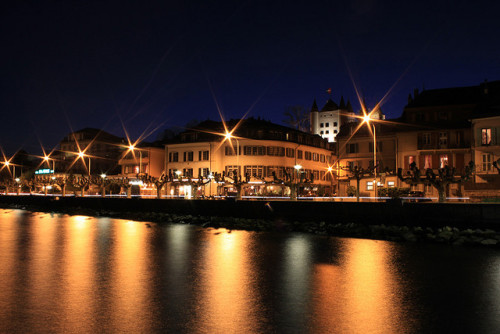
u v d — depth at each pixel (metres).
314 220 23.42
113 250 15.15
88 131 99.69
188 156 68.62
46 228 24.34
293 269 11.52
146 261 12.78
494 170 43.72
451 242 17.03
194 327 6.61
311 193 62.12
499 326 6.71
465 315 7.29
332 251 14.98
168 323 6.81
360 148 62.53
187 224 27.17
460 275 10.75
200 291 8.96
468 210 18.62
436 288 9.30
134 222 29.02
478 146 44.38
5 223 28.28
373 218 21.36
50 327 6.61
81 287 9.30
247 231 22.42
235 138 64.06
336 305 7.90
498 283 9.83
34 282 9.80
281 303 8.03
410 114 56.50
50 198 48.06
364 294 8.75
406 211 20.38
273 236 19.84
